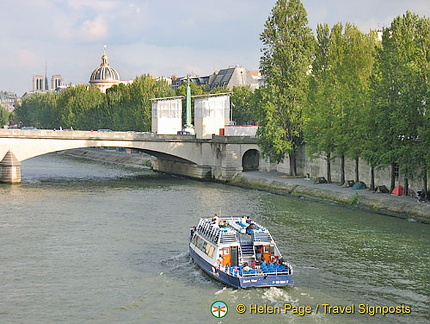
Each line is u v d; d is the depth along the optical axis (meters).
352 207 74.50
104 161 165.00
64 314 37.94
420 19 74.62
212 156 115.44
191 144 116.19
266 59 99.56
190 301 40.12
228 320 36.88
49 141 105.19
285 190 89.81
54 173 123.25
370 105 75.19
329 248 52.97
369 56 84.25
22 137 103.00
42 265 48.41
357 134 76.94
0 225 63.44
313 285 43.03
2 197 83.50
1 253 52.00
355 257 50.06
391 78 72.00
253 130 116.94
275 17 99.06
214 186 101.81
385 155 70.19
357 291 41.81
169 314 37.91
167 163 129.62
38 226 63.12
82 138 107.69
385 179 79.81
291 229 60.81
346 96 81.56
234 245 44.88
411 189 75.00
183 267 48.12
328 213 70.38
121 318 37.28
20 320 36.97
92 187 97.19
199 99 117.12
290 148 97.44
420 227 61.69
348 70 83.00
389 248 52.97
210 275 45.12
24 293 41.72
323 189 82.94
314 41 94.56
